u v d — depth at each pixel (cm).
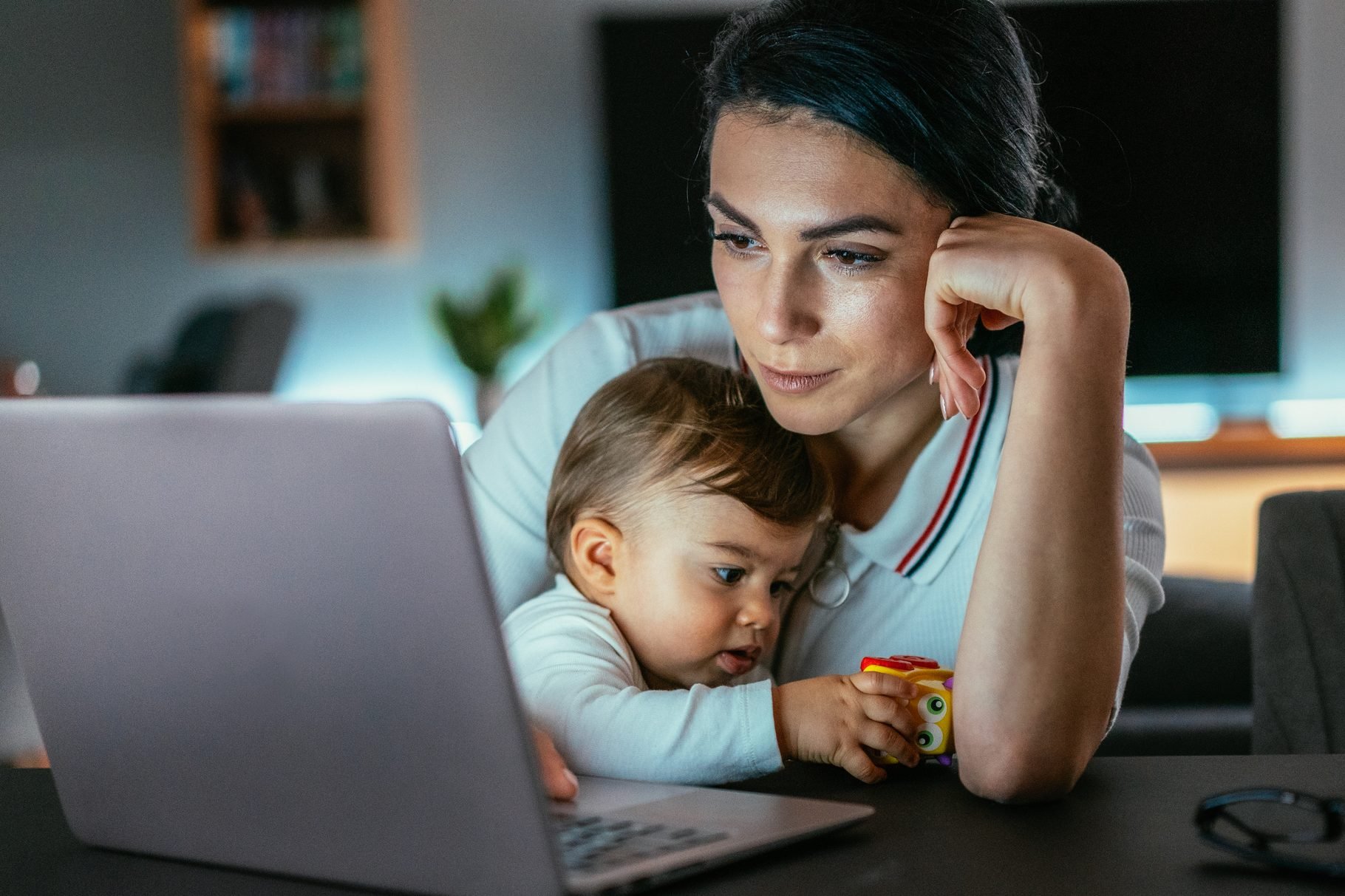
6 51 522
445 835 60
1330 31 476
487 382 483
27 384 378
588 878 61
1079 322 80
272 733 64
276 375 439
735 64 88
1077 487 79
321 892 64
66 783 72
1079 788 79
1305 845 67
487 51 500
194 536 62
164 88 525
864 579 107
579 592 102
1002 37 90
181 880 67
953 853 68
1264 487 457
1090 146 467
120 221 528
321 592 60
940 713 83
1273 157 473
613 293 492
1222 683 167
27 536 67
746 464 98
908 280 88
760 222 87
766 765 81
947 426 102
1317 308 486
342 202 505
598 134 494
